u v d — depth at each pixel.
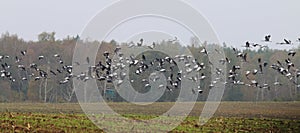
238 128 16.55
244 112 20.73
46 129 15.19
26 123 16.31
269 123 17.78
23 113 19.41
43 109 21.34
